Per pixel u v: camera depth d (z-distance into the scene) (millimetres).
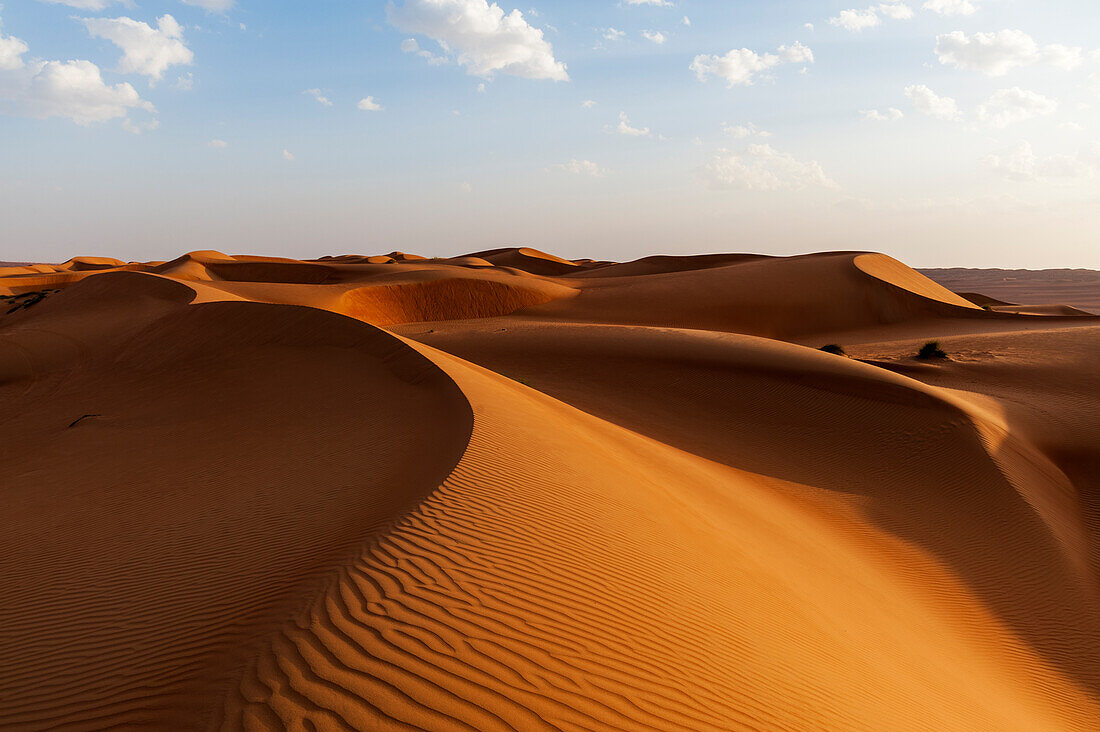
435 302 68375
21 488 13148
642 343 33125
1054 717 9742
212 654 5586
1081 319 61156
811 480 19016
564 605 6066
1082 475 21656
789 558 11438
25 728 5121
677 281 79562
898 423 22000
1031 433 23875
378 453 12055
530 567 6676
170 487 12062
